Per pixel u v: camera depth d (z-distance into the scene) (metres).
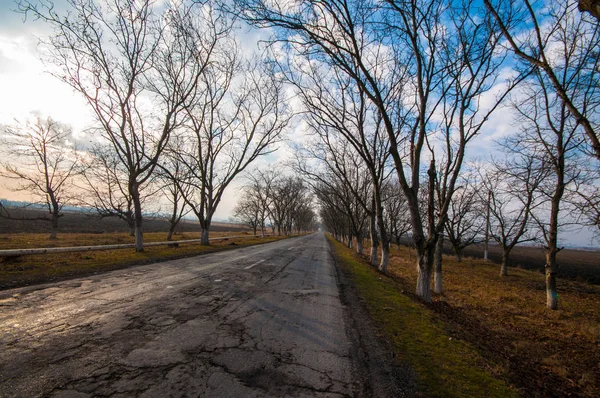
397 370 3.59
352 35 8.32
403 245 57.94
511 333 7.69
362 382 3.19
